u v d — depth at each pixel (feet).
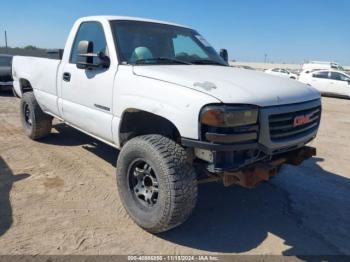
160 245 10.61
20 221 11.44
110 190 14.16
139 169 11.37
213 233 11.50
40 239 10.48
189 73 11.32
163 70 11.52
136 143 10.82
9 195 13.26
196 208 13.20
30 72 19.31
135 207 11.37
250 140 9.77
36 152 18.43
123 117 12.16
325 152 22.12
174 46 14.76
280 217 12.85
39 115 19.44
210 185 15.38
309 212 13.37
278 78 12.55
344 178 17.29
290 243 11.18
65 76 15.52
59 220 11.64
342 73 67.62
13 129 23.27
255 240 11.23
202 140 9.58
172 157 10.14
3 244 10.13
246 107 9.57
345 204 14.23
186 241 10.93
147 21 14.93
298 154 11.69
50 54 18.56
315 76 69.72
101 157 18.08
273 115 10.06
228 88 10.00
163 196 10.18
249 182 9.96
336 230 12.13
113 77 12.43
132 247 10.40
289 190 15.39
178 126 9.93
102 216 12.07
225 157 9.81
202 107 9.46
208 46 16.46
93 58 13.52
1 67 42.88
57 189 14.03
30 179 14.87
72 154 18.34
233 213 12.98
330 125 32.94
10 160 17.06
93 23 14.51
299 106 10.91
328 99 63.57
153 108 10.62
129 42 13.38
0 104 34.68
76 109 14.83
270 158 10.73
